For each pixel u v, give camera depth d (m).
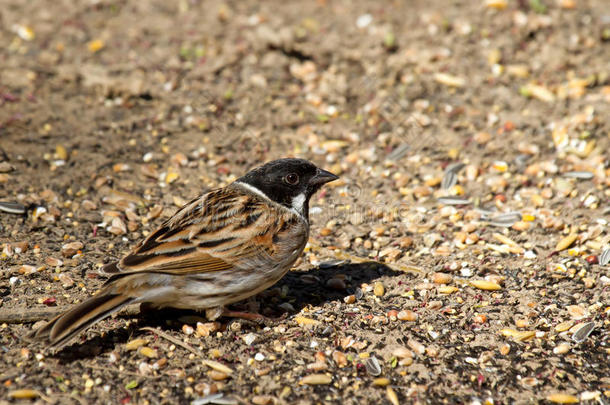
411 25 16.89
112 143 13.23
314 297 10.09
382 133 13.91
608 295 9.91
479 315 9.57
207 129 13.88
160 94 14.72
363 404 8.19
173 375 8.45
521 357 8.89
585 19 16.78
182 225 8.99
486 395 8.35
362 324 9.43
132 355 8.72
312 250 11.18
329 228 11.64
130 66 15.50
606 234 11.07
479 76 15.30
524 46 16.05
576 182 12.37
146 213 11.64
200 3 18.02
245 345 9.01
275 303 9.96
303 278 10.50
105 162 12.72
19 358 8.54
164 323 9.36
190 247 8.82
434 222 11.66
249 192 9.64
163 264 8.64
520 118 14.09
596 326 9.38
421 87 15.05
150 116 14.08
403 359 8.81
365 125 14.13
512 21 16.70
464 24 16.72
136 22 17.25
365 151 13.38
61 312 9.15
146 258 8.60
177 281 8.78
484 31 16.45
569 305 9.76
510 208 11.97
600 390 8.41
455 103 14.61
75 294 9.59
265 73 15.49
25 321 9.09
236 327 9.25
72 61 15.63
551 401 8.27
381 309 9.75
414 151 13.42
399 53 16.00
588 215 11.59
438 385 8.47
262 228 9.15
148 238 8.94
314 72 15.50
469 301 9.91
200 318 9.47
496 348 9.03
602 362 8.82
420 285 10.21
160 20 17.31
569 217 11.58
